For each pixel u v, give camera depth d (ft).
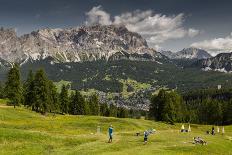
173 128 363.76
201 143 212.02
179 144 201.46
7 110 345.10
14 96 417.28
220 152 203.92
